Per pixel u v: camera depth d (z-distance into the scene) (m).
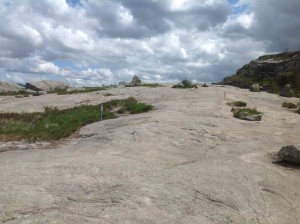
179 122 17.17
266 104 28.45
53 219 6.89
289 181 10.41
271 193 9.44
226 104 25.42
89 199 7.98
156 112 21.52
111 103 27.94
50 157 11.52
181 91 35.47
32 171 9.60
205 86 44.09
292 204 8.97
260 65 64.62
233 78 66.75
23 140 16.83
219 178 10.01
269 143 15.15
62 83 55.25
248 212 8.22
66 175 9.37
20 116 24.02
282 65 61.53
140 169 10.35
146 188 8.80
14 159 11.45
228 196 8.85
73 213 7.21
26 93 44.69
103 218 7.07
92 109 26.70
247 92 37.75
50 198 7.90
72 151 12.65
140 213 7.44
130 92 35.78
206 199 8.55
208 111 21.44
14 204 7.46
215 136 15.43
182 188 9.02
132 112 24.50
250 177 10.35
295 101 31.73
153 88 39.19
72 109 27.05
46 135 17.39
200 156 12.57
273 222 7.94
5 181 8.70
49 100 32.12
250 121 19.81
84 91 39.09
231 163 11.73
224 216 7.86
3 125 19.98
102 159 11.12
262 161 12.34
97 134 16.31
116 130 15.78
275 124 19.64
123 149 12.71
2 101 33.75
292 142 15.62
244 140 15.32
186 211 7.82
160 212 7.62
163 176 9.84
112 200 7.96
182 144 13.88
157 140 14.09
